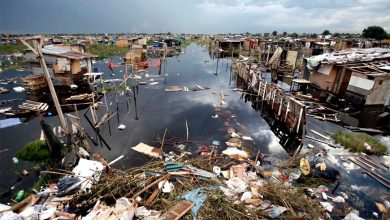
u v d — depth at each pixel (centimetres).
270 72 3362
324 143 1283
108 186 770
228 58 4959
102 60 4159
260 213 678
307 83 2430
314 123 1596
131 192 762
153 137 1349
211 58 5031
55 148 1081
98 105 1859
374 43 5288
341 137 1305
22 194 830
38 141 1172
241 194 783
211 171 937
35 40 965
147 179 830
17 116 1587
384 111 1866
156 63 4084
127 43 6172
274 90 1758
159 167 944
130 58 3609
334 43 4950
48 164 1034
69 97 2033
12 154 1110
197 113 1756
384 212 777
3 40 6247
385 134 1463
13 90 2188
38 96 1989
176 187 808
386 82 1845
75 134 1162
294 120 1363
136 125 1517
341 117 1722
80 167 916
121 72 3172
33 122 1505
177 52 5638
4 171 981
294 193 782
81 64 2370
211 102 2041
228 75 3275
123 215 643
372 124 1622
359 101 1931
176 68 3716
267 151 1215
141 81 2734
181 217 641
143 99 2081
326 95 2197
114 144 1264
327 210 750
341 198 817
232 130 1461
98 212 674
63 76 2175
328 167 963
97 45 5944
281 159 1126
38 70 2239
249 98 2195
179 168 905
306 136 1362
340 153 1166
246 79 2628
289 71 3253
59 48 2581
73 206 716
